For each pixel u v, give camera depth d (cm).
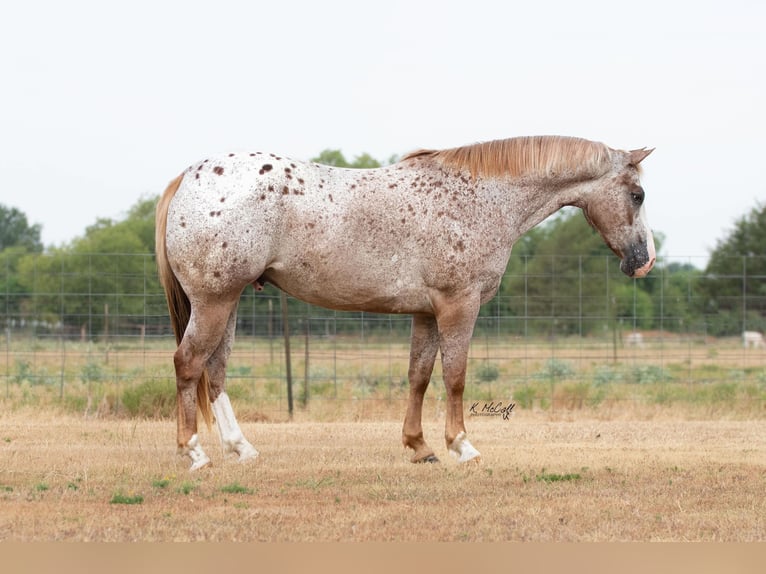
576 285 3669
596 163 938
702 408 1487
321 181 879
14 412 1359
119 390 1495
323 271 877
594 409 1491
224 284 843
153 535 610
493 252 913
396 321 2556
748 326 3875
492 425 1299
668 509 705
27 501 711
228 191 841
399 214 884
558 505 712
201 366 866
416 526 640
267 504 711
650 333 3953
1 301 3562
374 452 1004
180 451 870
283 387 1761
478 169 917
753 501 736
